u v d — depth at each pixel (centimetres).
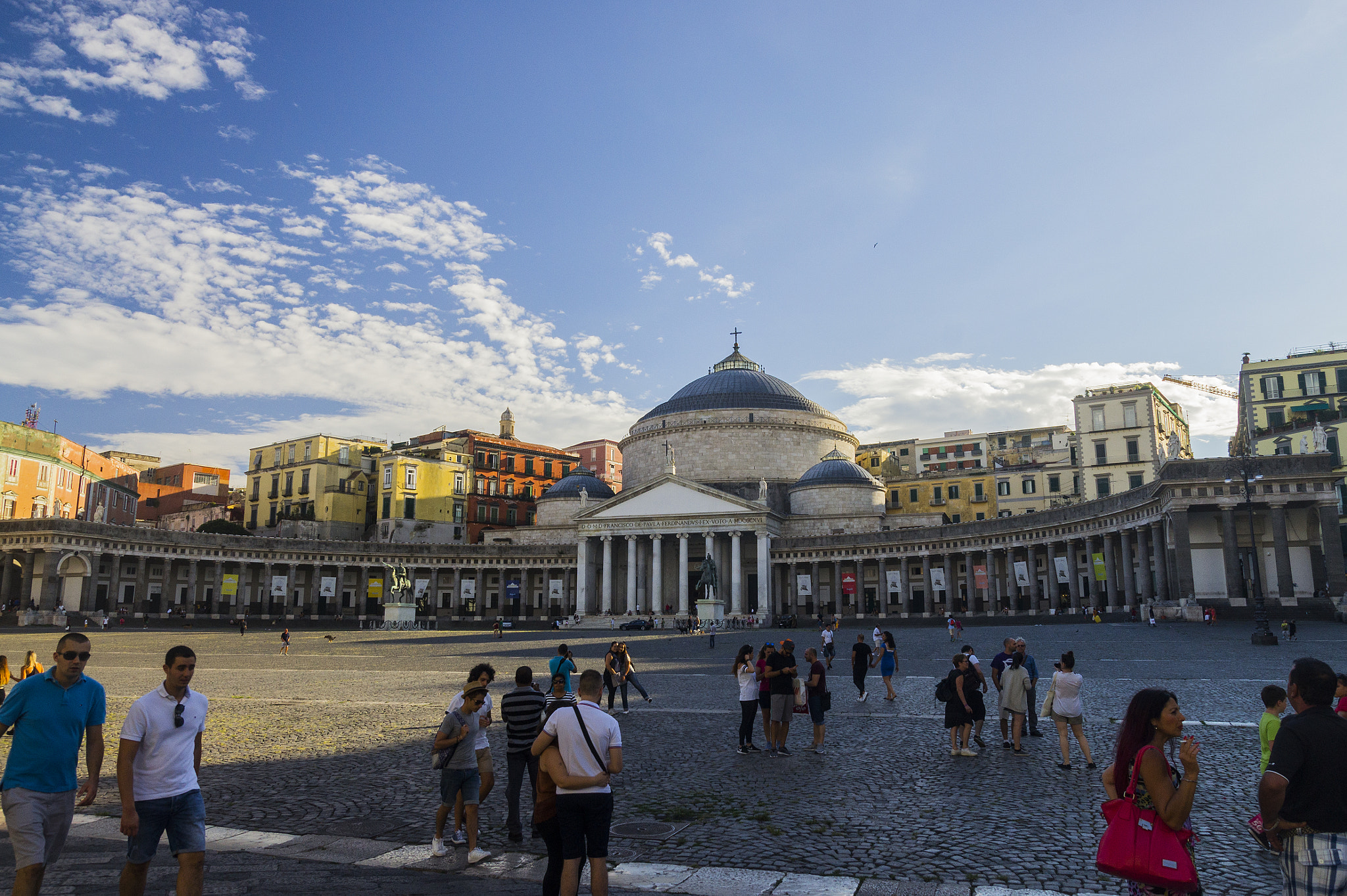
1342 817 782
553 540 12288
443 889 1173
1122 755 830
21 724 991
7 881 1165
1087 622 7431
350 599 11738
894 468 14212
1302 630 5262
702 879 1212
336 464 13038
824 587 10919
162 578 10194
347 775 1889
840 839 1387
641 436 12988
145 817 992
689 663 4741
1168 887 769
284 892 1155
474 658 5119
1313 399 9319
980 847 1337
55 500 10294
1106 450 10969
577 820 1025
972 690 2052
